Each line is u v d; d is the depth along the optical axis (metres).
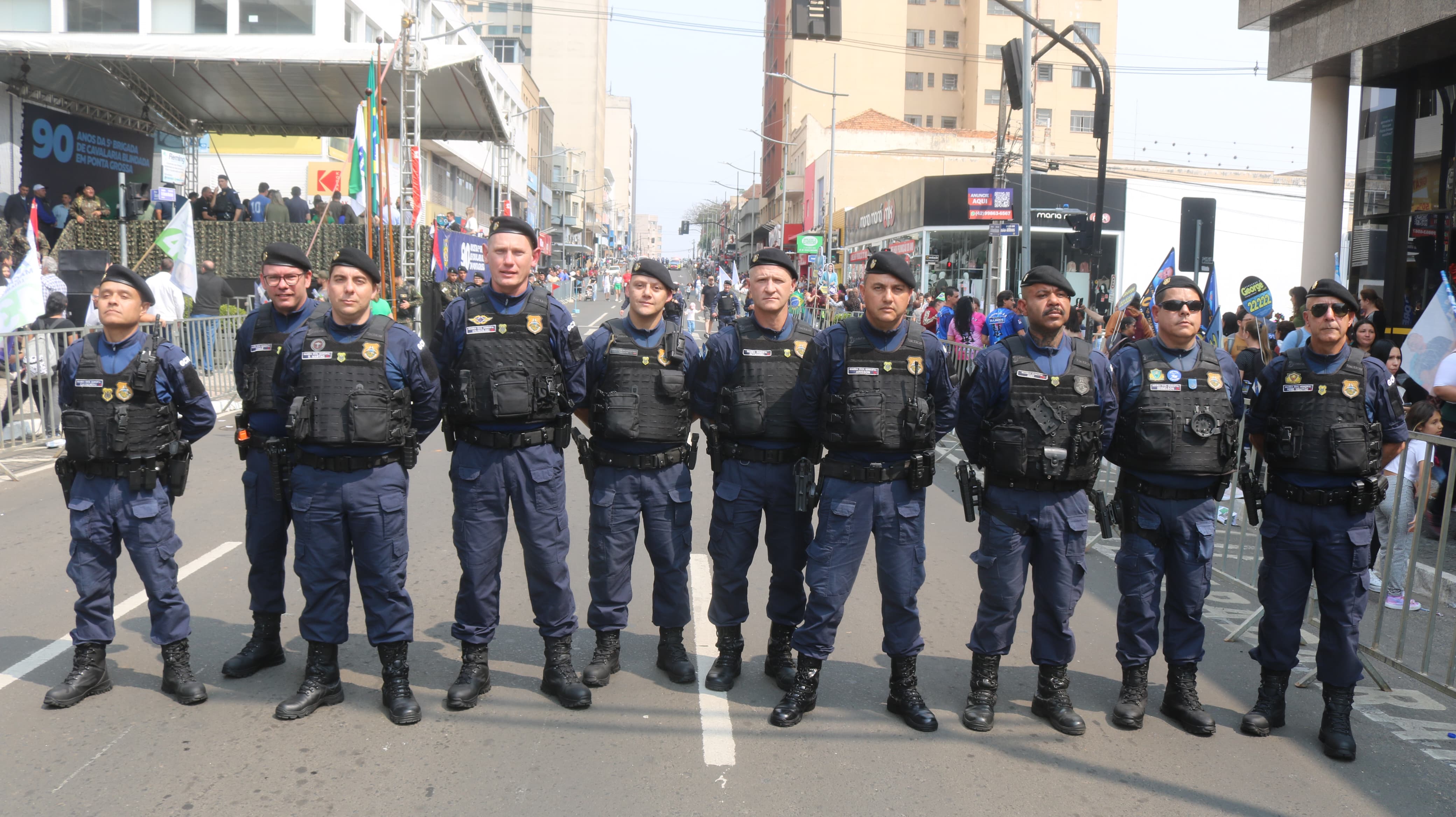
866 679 5.12
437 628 5.71
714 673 4.95
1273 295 34.75
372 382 4.40
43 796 3.75
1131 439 4.61
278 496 4.60
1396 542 6.43
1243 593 6.77
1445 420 7.85
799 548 4.96
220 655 5.17
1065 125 65.69
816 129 62.31
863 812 3.78
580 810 3.74
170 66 21.59
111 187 24.17
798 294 23.73
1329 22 13.53
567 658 4.78
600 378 4.86
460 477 4.68
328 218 22.28
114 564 4.65
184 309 16.31
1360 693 5.16
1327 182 14.88
